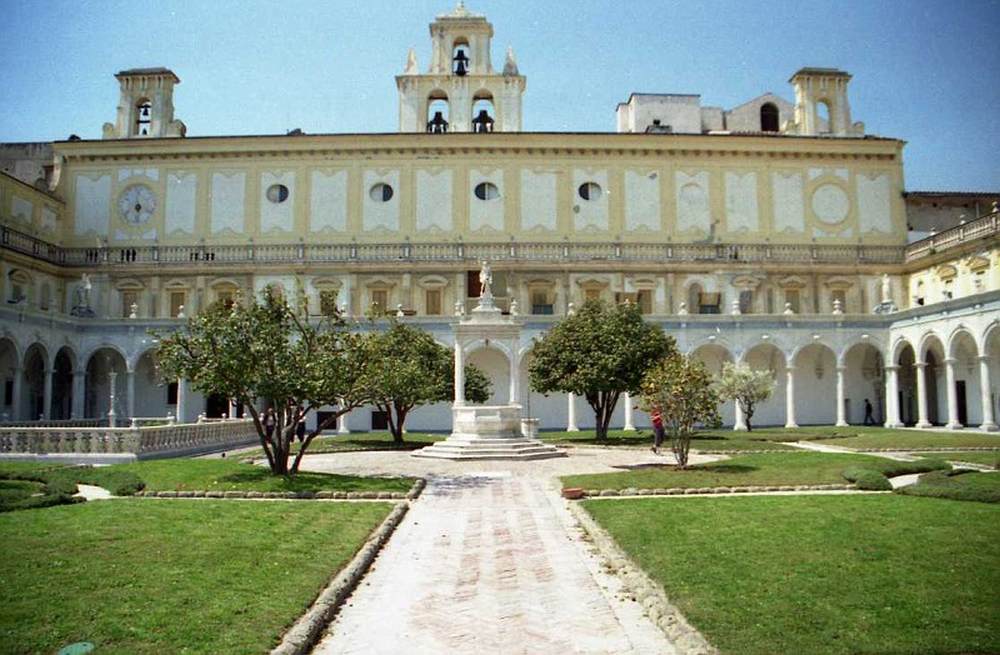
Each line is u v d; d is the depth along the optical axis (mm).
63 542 11844
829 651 7109
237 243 58156
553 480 20969
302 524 13727
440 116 64062
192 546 11641
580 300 55938
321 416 50969
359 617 8953
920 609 8258
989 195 61562
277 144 58500
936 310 44688
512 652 7789
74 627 7848
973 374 47281
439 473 23281
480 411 29672
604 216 58906
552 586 10188
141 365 52656
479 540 13164
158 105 61250
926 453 28484
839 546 11359
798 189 59875
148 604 8641
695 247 57375
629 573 10328
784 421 53719
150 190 58531
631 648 7828
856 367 54906
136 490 18250
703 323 49750
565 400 52562
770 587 9211
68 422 39688
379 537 12914
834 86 63719
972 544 11422
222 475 20578
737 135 59312
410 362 35281
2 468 21875
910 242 60438
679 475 20766
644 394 24422
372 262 55344
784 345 49844
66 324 47812
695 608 8484
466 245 56750
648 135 58938
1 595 8969
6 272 48781
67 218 58438
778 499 16531
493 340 31344
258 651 7312
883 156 60656
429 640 8164
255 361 20547
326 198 58625
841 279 57031
